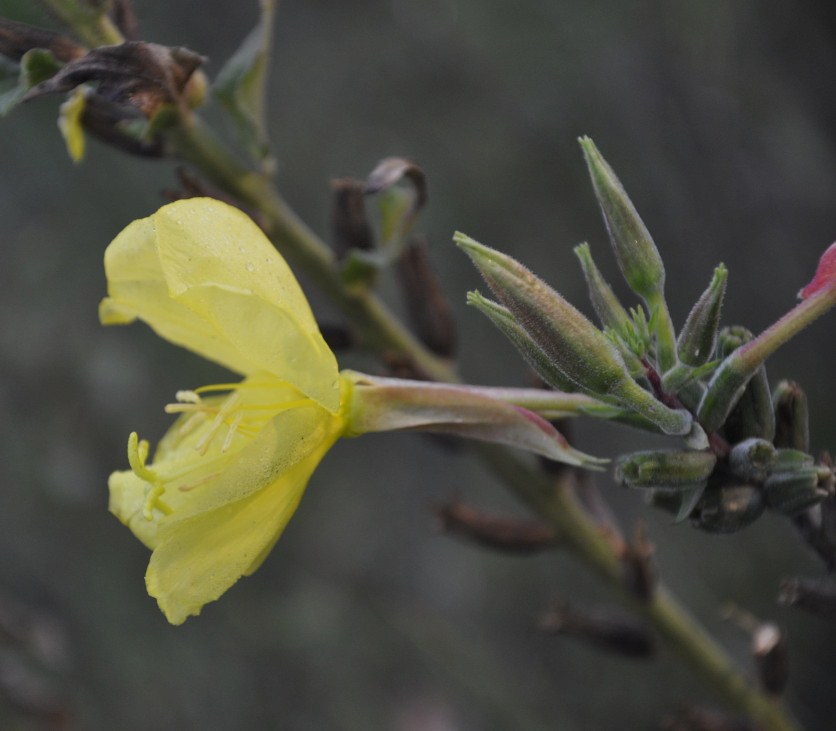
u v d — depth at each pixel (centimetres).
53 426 51
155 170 52
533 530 28
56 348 52
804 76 50
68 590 50
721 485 23
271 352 23
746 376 23
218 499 23
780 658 27
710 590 50
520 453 28
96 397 51
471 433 24
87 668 49
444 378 28
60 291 53
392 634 51
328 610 52
